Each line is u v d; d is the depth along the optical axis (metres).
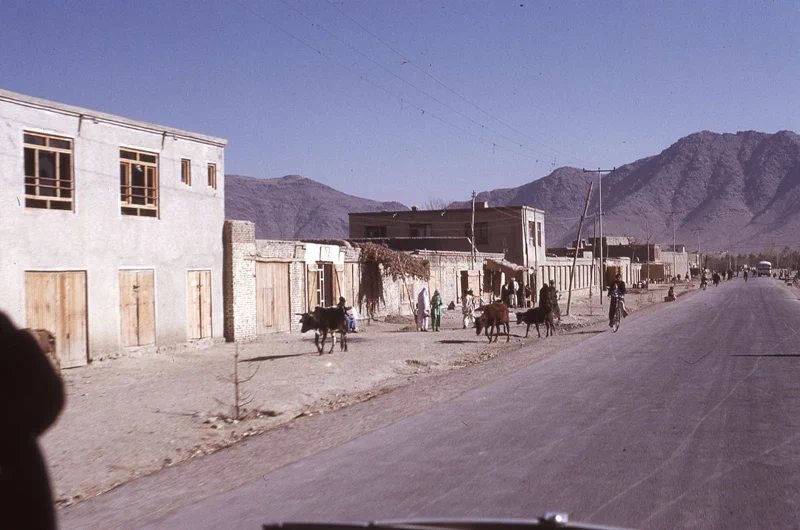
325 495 6.37
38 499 2.12
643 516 5.54
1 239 15.57
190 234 21.02
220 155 22.38
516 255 55.59
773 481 6.46
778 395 11.19
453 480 6.74
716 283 92.94
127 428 10.36
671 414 9.79
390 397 12.53
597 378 13.66
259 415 11.32
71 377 15.62
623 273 96.50
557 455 7.63
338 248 28.89
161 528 5.65
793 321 29.02
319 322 19.58
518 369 15.62
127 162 19.20
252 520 5.73
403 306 35.03
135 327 19.05
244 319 22.92
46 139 16.89
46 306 16.58
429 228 59.97
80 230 17.44
